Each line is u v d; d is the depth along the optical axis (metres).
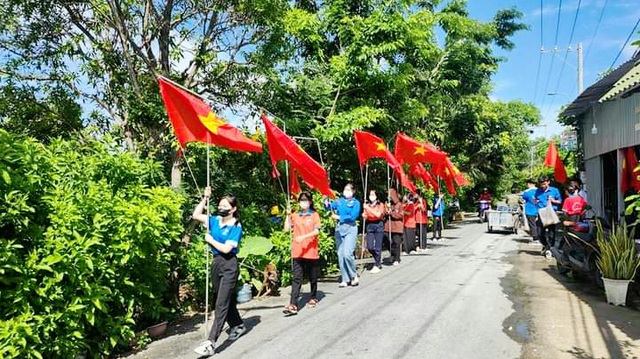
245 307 7.67
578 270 8.87
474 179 33.84
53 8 8.91
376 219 10.57
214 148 8.92
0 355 4.01
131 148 8.80
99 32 9.39
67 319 4.68
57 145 5.89
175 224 6.31
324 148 13.04
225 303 5.61
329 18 12.91
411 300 7.70
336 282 9.66
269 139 8.16
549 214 12.03
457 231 22.28
